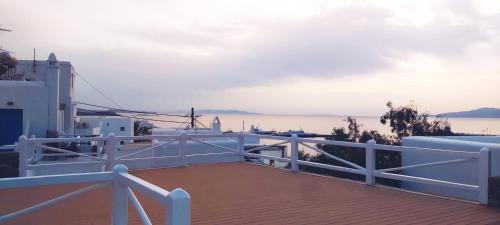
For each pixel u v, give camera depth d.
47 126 16.09
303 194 7.52
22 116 15.87
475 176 7.47
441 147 8.29
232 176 9.59
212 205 6.65
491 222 5.65
